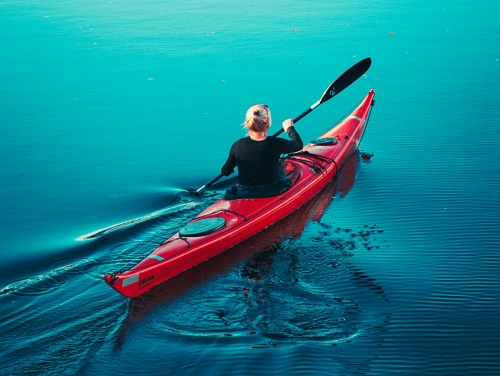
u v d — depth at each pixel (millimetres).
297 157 6465
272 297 4145
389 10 14477
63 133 7930
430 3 15266
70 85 9828
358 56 10766
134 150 7328
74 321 3912
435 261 4566
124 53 11430
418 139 7254
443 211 5438
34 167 6938
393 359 3412
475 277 4312
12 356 3539
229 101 8844
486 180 6062
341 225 5281
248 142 5184
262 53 11102
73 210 5820
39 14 14961
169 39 12273
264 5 15320
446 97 8695
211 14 14461
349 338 3619
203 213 5262
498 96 8641
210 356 3486
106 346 3643
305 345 3549
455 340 3586
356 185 6113
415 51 11039
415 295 4098
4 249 5012
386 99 8734
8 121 8398
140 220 5387
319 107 8523
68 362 3500
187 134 7770
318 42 11734
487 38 11758
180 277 4520
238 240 5012
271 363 3398
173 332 3773
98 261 4695
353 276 4379
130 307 4074
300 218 5465
